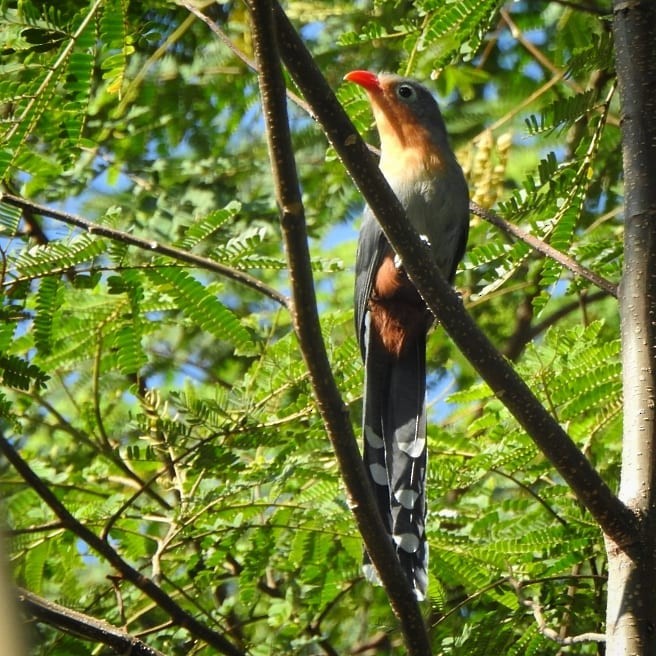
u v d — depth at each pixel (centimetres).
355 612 1198
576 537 1010
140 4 892
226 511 1038
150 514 1106
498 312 1509
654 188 873
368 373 1102
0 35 852
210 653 1050
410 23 1029
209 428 1010
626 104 902
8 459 844
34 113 865
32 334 996
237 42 1462
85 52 853
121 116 1416
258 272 1426
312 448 1085
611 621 764
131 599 1087
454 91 1531
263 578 1209
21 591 799
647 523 778
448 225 1240
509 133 1388
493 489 1146
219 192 1420
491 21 995
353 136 757
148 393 1020
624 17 923
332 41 1430
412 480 1008
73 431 1146
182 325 1191
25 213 1178
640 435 808
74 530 854
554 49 1482
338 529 1050
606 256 1075
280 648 1060
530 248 986
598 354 1034
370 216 1148
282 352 1071
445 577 1020
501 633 986
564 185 982
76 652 972
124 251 976
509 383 778
